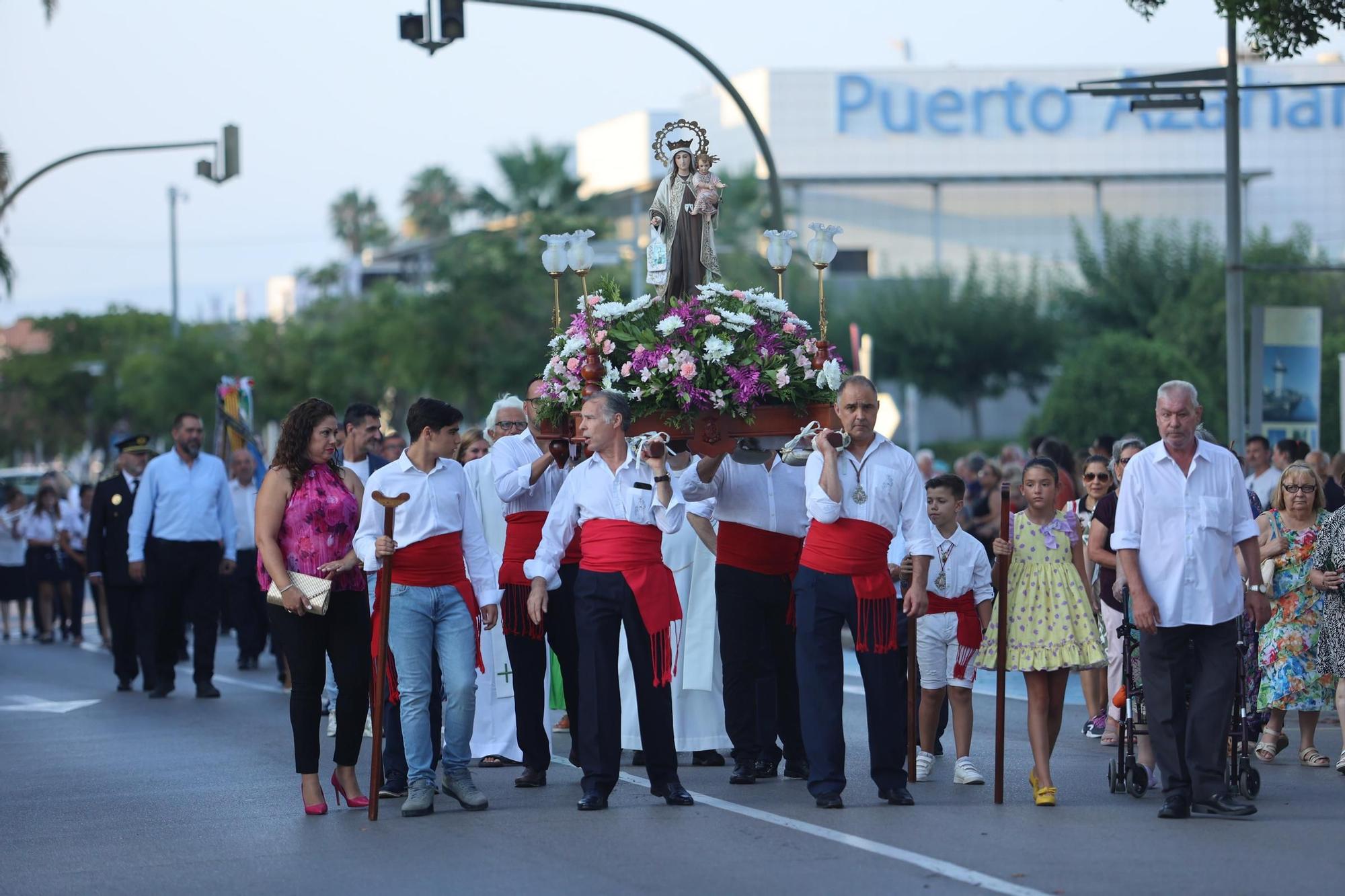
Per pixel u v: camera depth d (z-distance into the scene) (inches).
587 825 437.4
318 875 385.1
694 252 536.4
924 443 3361.2
